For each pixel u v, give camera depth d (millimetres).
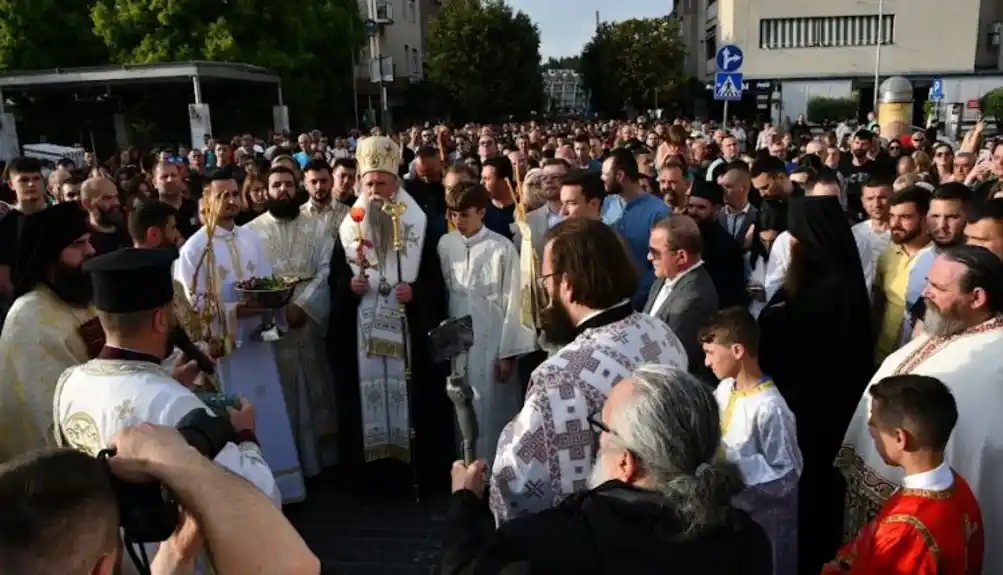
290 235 5547
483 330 4992
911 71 35219
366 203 5020
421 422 5152
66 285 3125
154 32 26328
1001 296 2979
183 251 4832
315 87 30219
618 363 2314
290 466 5023
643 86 41312
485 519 2014
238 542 1434
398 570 4344
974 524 2604
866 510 3094
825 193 5477
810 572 3764
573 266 2455
